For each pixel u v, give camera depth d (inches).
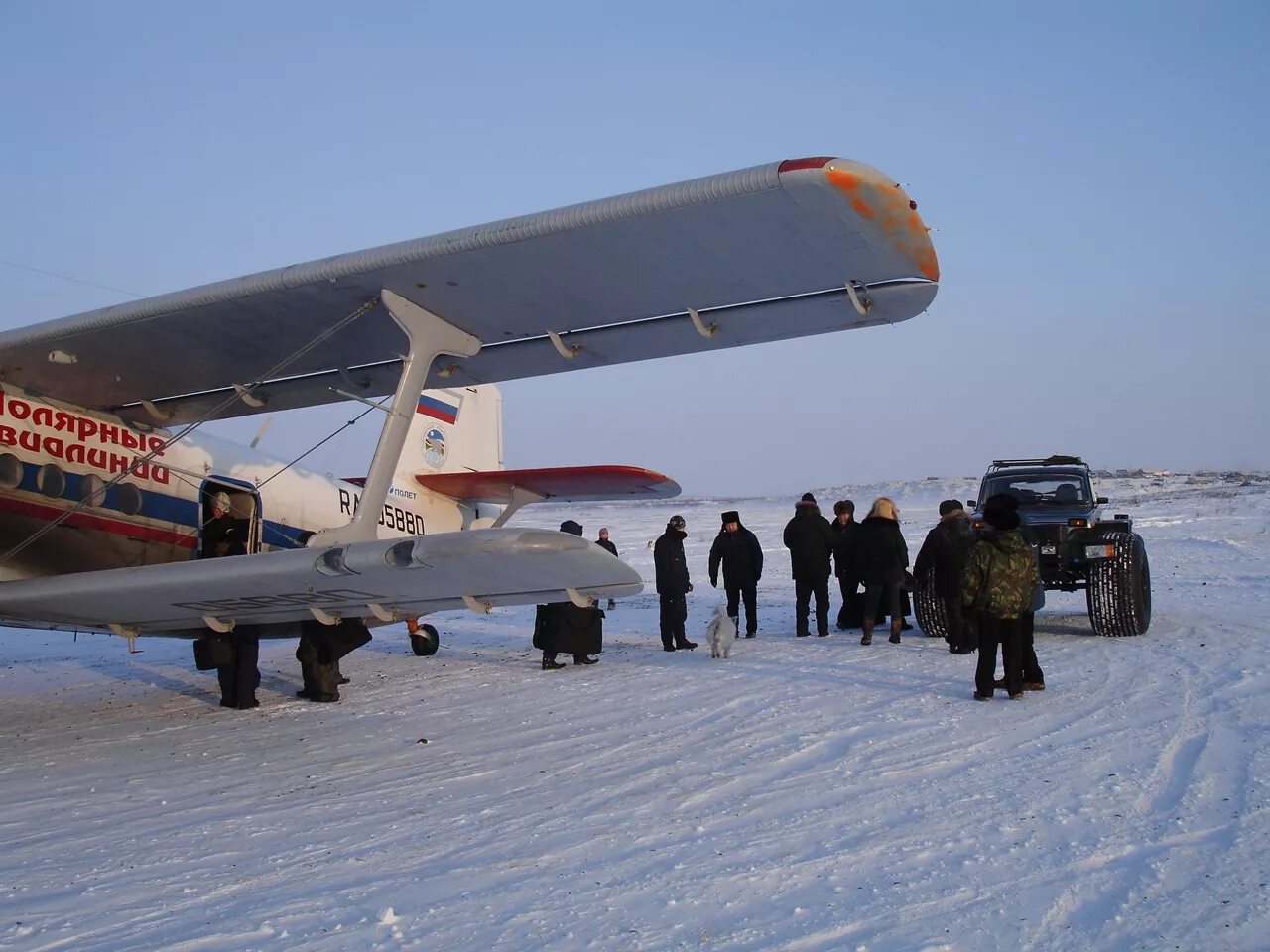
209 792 240.7
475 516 536.1
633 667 410.6
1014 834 183.0
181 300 293.1
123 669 468.4
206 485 382.0
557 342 309.7
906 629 490.6
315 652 366.6
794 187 215.5
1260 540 967.0
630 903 156.3
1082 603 597.9
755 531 1496.1
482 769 254.4
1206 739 243.1
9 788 247.1
